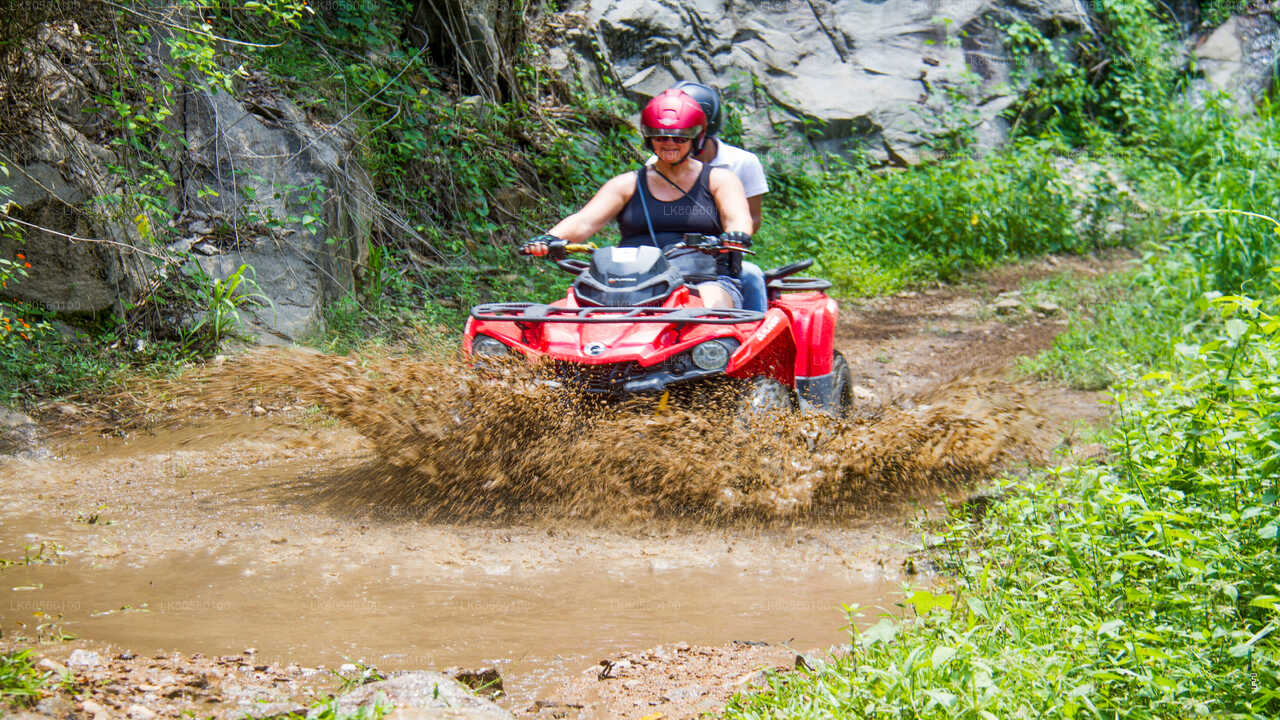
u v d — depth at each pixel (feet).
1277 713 10.11
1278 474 12.82
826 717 10.11
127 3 29.99
